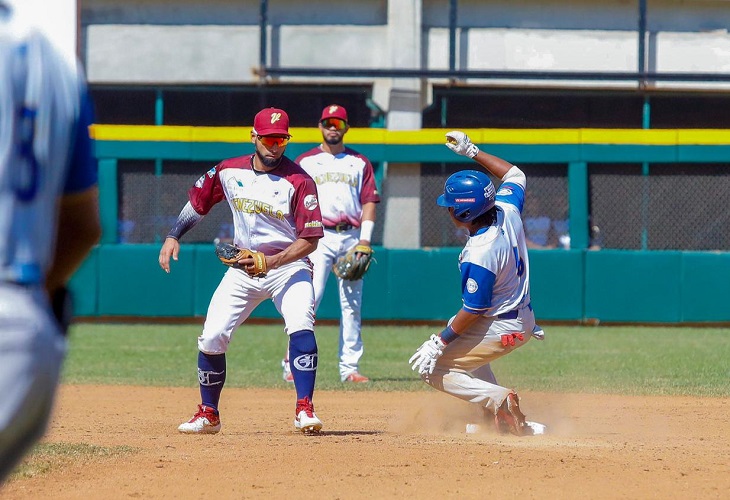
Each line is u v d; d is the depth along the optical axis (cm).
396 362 3997
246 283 2073
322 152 3297
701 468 1617
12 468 807
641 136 5641
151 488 1466
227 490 1453
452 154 5825
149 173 5688
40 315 757
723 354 4225
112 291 5588
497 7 6769
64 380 3347
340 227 3256
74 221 824
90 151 808
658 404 2750
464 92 6738
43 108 756
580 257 5588
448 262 5569
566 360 4009
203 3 6712
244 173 2078
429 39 6769
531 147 5703
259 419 2458
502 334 2086
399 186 5956
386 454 1723
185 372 3612
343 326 3325
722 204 5694
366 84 6694
